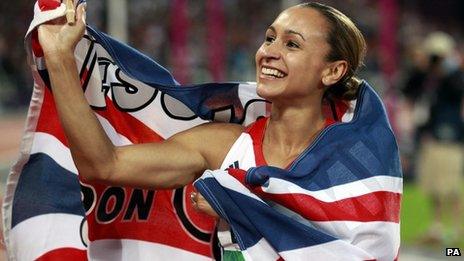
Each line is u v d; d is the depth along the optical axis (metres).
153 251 8.05
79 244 7.86
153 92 7.90
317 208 7.08
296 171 7.14
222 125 7.68
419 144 23.41
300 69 7.09
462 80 21.59
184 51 38.84
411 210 25.59
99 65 7.69
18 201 7.79
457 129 21.67
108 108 7.79
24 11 51.69
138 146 7.16
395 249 7.34
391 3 36.69
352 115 7.73
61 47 6.62
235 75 45.81
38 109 7.56
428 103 22.06
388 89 34.41
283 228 7.12
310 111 7.36
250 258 7.18
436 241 21.03
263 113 8.00
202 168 7.52
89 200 7.83
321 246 7.08
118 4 24.08
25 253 7.84
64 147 7.73
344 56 7.25
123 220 7.97
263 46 7.22
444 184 21.69
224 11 51.38
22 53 51.00
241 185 7.15
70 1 6.70
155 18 48.41
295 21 7.12
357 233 7.11
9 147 37.28
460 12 60.53
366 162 7.31
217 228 7.80
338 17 7.25
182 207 8.05
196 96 7.86
